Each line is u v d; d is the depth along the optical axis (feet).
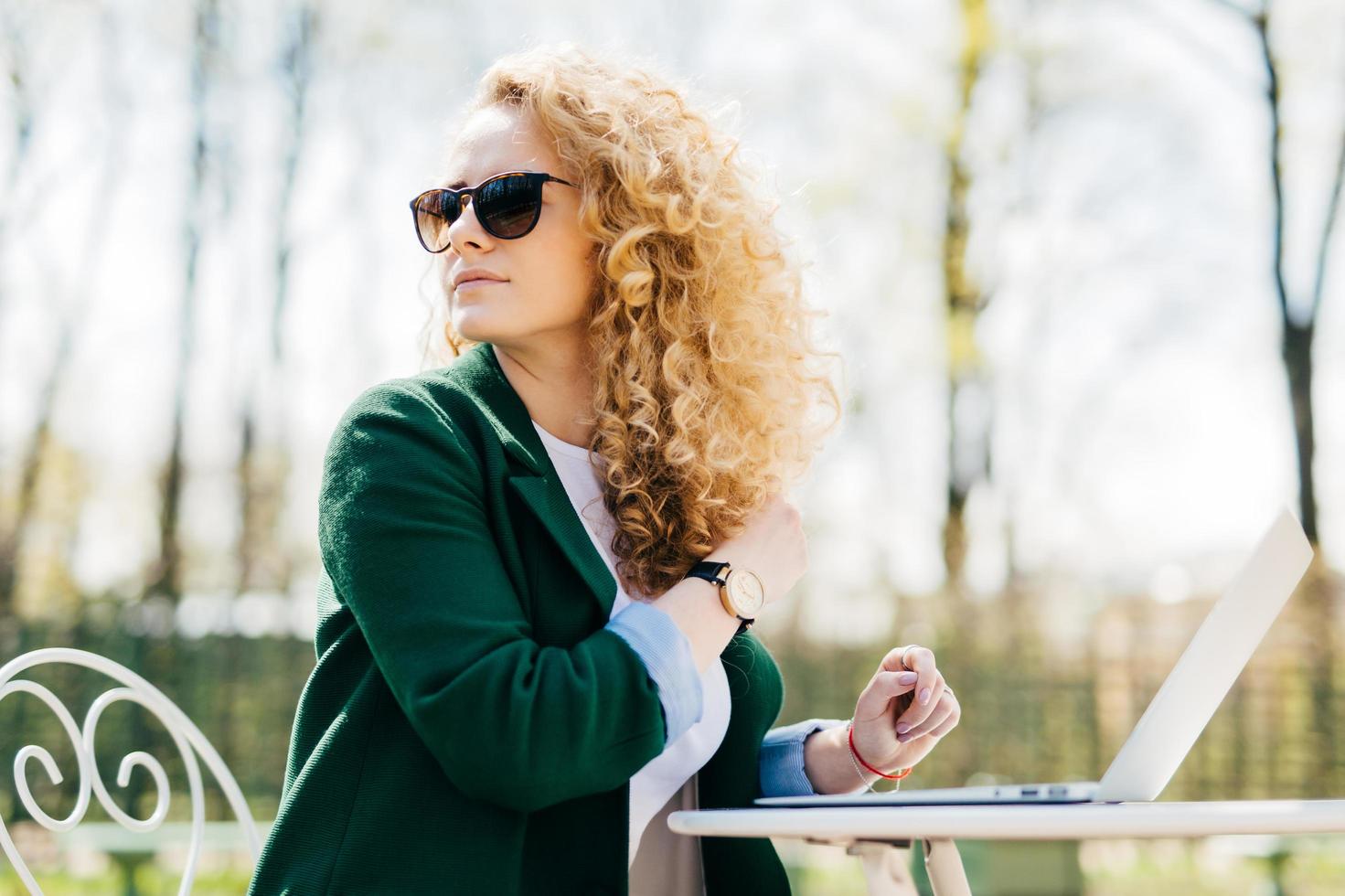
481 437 5.05
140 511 38.11
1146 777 4.23
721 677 5.47
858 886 24.58
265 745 26.71
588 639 4.57
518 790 4.22
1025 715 26.58
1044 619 27.02
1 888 21.27
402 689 4.30
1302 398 37.81
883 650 26.86
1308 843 21.99
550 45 5.73
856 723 5.61
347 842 4.43
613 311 5.39
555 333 5.46
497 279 5.28
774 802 4.57
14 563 34.83
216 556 34.42
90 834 18.94
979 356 40.88
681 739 5.24
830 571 31.22
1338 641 25.70
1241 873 25.91
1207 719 4.33
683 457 5.35
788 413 5.88
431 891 4.37
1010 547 40.88
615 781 4.42
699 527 5.35
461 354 6.21
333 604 4.89
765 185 6.05
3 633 25.90
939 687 5.57
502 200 5.26
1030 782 26.32
